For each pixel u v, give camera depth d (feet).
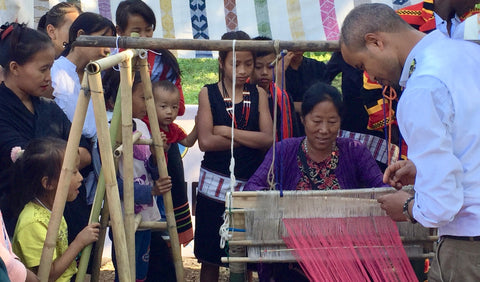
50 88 11.07
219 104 11.46
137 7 12.57
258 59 12.53
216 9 14.84
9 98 9.86
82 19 11.57
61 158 8.85
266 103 11.75
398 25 7.59
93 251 11.36
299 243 9.04
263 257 9.15
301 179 10.10
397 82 7.86
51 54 9.91
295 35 14.82
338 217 9.27
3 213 9.34
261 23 14.87
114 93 11.52
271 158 10.21
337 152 10.15
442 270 7.83
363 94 11.92
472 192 7.29
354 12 7.77
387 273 8.77
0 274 6.48
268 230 9.20
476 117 7.17
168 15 14.83
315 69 14.38
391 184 8.43
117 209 8.59
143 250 11.13
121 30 12.79
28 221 8.68
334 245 9.05
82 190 10.82
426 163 7.06
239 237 9.23
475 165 7.23
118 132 9.95
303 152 10.17
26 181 8.78
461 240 7.55
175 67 13.00
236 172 11.58
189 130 14.78
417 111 7.06
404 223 9.29
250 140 11.34
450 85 7.09
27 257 8.61
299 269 10.10
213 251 11.78
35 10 14.88
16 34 9.77
